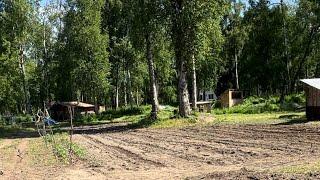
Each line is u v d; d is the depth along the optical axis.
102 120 64.81
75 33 66.62
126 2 46.03
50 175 16.98
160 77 77.88
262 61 79.50
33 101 94.50
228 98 69.12
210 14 41.16
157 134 33.38
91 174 16.83
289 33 69.69
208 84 86.88
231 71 92.38
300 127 29.36
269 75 80.94
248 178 13.17
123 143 28.23
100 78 67.44
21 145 30.11
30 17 65.62
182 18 40.75
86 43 66.69
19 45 67.19
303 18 65.81
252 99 65.69
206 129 34.22
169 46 45.00
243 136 27.33
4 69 66.94
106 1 73.25
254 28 73.81
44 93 87.75
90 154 23.02
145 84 86.56
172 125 40.28
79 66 66.81
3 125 58.66
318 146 20.80
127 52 70.50
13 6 63.75
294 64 73.81
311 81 34.66
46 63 73.44
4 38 63.88
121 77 78.94
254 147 21.88
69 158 21.33
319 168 14.03
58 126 56.44
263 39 75.56
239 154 19.89
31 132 46.47
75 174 16.94
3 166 20.19
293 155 18.58
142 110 66.56
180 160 19.20
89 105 80.75
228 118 43.00
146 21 42.50
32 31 66.81
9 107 90.81
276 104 53.53
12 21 63.97
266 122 36.19
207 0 40.91
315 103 34.00
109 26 73.88
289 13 67.88
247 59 83.06
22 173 17.81
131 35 45.81
